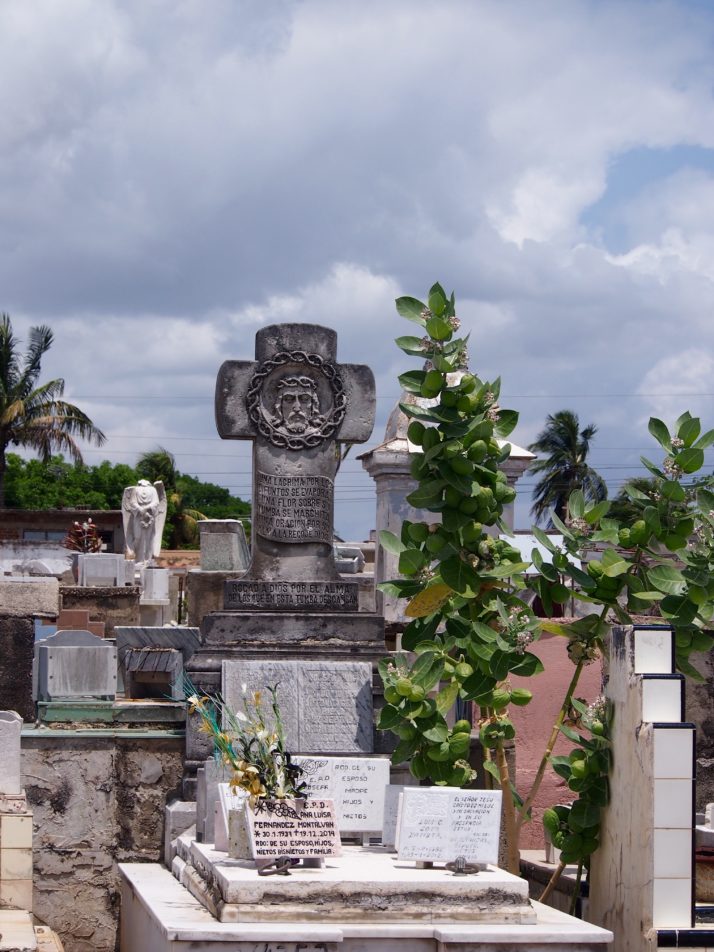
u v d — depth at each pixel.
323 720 10.31
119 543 51.47
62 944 10.21
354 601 10.95
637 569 9.16
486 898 7.09
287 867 7.31
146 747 10.49
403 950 6.88
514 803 9.05
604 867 8.16
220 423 11.13
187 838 9.52
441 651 9.02
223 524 20.31
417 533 9.21
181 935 6.65
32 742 10.40
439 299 9.01
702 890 8.51
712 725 10.95
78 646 10.86
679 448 8.99
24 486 63.34
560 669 10.99
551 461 51.81
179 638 12.62
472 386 9.01
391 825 8.37
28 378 51.91
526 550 18.05
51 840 10.34
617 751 8.00
